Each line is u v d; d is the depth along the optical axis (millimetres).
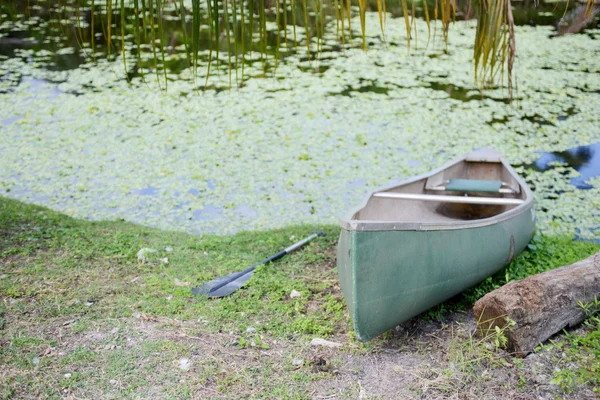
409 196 4793
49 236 5270
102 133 8344
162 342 3625
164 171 7277
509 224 4477
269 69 10805
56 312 3910
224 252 5188
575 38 12180
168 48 11875
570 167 7094
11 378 3201
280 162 7430
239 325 3896
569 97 9188
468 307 4262
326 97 9445
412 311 3764
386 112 8805
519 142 7746
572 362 3445
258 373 3391
